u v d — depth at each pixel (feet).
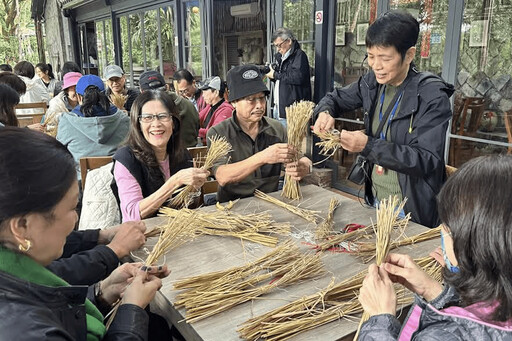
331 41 14.79
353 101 7.41
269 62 17.79
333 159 15.58
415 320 2.57
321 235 5.13
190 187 6.10
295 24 16.25
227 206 6.25
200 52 22.95
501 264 2.14
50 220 2.46
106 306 4.00
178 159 6.89
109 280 4.09
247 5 22.33
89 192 6.86
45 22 46.93
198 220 5.24
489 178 2.24
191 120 12.75
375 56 5.69
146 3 26.76
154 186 6.51
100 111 9.34
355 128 15.12
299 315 3.58
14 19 53.01
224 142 6.60
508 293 2.16
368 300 2.95
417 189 5.89
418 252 4.85
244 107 7.12
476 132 11.41
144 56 29.12
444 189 2.46
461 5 10.96
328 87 15.29
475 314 2.30
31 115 15.47
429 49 12.18
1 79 12.14
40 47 48.65
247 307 3.74
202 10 21.81
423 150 5.58
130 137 6.45
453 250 2.41
